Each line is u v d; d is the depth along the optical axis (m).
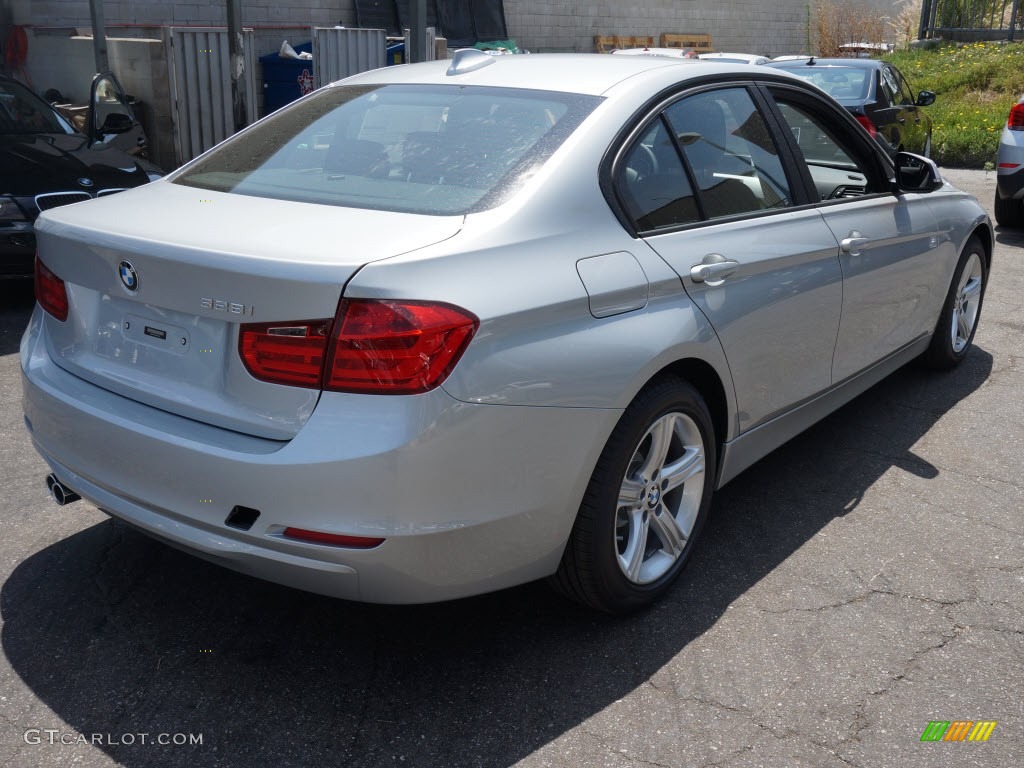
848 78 9.77
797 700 2.71
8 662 2.80
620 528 3.04
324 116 3.41
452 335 2.35
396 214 2.68
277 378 2.39
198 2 13.99
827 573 3.38
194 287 2.47
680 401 2.98
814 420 3.97
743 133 3.49
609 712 2.65
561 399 2.57
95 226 2.74
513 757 2.47
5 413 4.61
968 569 3.43
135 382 2.68
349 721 2.60
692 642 2.96
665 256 2.95
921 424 4.75
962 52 18.86
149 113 11.46
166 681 2.74
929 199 4.67
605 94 3.11
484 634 2.99
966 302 5.46
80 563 3.34
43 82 12.64
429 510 2.38
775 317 3.39
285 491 2.35
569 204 2.76
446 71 3.53
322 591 2.48
